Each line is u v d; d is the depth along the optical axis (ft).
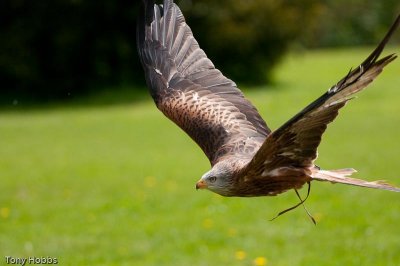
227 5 120.16
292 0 123.44
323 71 133.08
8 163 66.18
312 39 146.82
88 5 114.52
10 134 84.58
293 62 143.23
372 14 174.81
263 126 21.59
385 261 36.27
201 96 22.33
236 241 40.16
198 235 41.37
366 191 50.03
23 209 48.55
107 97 114.42
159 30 23.49
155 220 44.88
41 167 63.82
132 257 38.29
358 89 15.93
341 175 18.25
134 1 116.16
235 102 22.16
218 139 20.90
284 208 46.47
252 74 122.72
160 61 23.16
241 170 18.48
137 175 58.95
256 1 120.06
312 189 50.67
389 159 62.39
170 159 66.39
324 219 43.52
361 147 68.59
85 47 117.08
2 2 115.24
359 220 43.01
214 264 36.96
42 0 114.83
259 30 120.57
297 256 37.45
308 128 17.29
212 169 18.88
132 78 120.06
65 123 92.22
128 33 118.52
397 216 43.52
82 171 61.41
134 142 77.15
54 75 118.11
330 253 37.73
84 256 38.50
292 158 18.13
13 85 118.93
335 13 172.45
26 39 116.26
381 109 92.02
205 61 23.07
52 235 42.45
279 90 115.65
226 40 119.96
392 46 154.71
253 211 45.96
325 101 16.10
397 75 117.29
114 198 50.93
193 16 119.96
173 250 39.19
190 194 51.26
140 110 102.47
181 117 21.90
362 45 175.42
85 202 50.08
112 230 43.11
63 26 115.85
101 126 88.94
